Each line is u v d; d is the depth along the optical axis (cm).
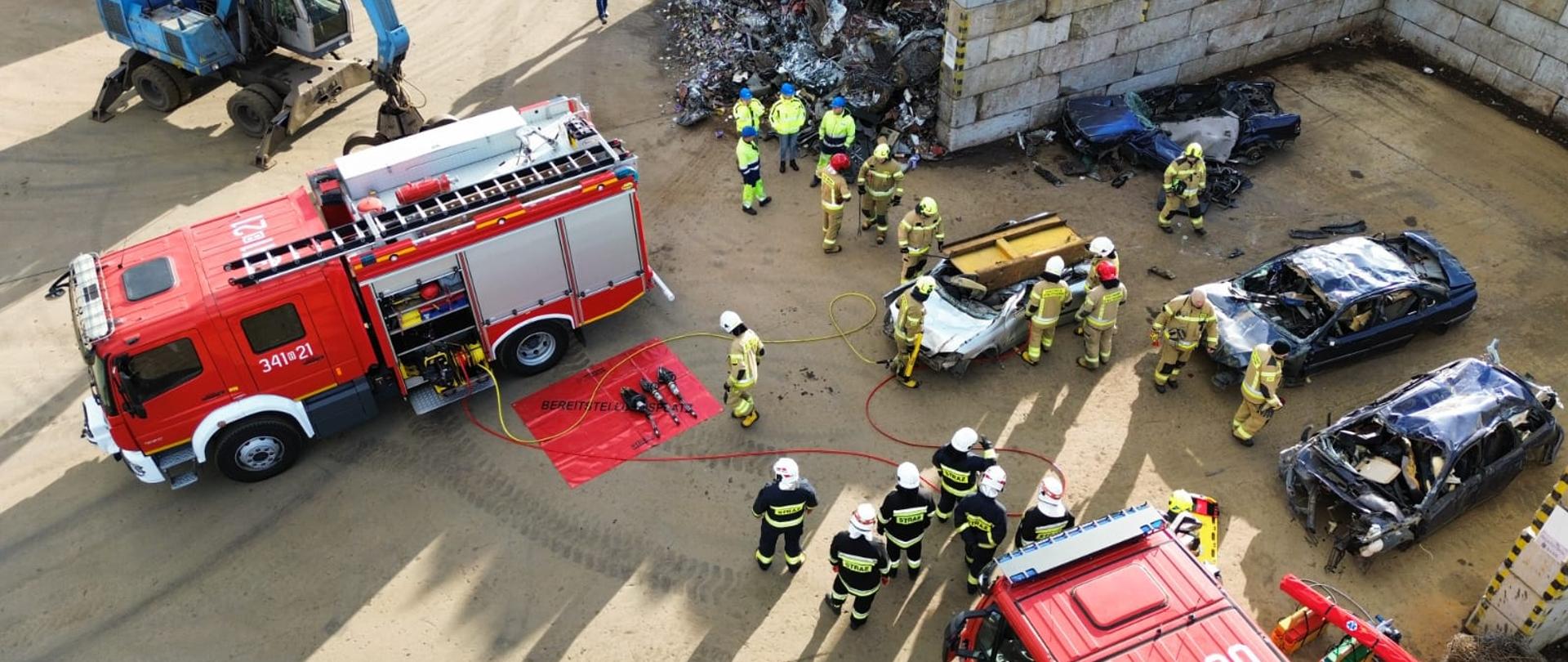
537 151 1123
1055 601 740
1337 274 1151
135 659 919
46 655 924
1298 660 896
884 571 935
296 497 1066
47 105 1736
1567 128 1608
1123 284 1323
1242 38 1722
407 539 1019
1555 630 857
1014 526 1022
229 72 1650
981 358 1211
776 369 1206
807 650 914
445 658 912
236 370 986
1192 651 705
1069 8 1491
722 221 1454
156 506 1060
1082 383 1184
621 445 1114
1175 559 771
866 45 1633
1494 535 1000
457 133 1120
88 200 1514
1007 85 1538
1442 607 939
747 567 984
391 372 1101
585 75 1805
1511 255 1358
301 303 982
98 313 934
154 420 970
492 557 1000
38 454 1123
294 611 955
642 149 1612
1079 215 1449
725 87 1702
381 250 990
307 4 1584
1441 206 1454
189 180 1556
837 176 1304
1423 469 967
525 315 1130
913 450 1102
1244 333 1150
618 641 923
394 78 1491
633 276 1189
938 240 1258
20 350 1254
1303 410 1142
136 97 1767
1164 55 1655
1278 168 1543
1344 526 1007
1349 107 1677
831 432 1125
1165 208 1392
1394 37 1838
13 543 1027
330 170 1067
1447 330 1238
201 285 961
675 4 2009
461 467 1092
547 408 1161
